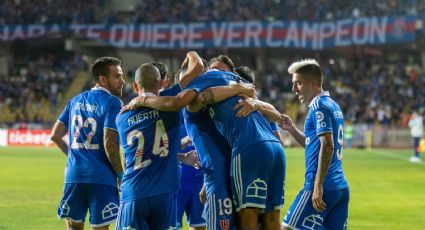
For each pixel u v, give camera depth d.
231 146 19.62
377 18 137.38
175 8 145.62
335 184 21.59
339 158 21.98
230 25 142.12
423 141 113.50
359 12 139.88
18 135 113.62
